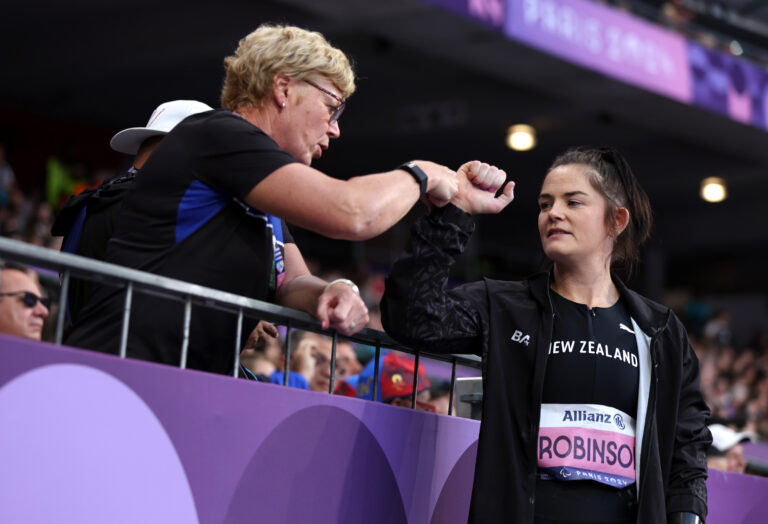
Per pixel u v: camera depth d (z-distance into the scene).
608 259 3.41
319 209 2.93
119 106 21.30
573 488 3.11
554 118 20.61
